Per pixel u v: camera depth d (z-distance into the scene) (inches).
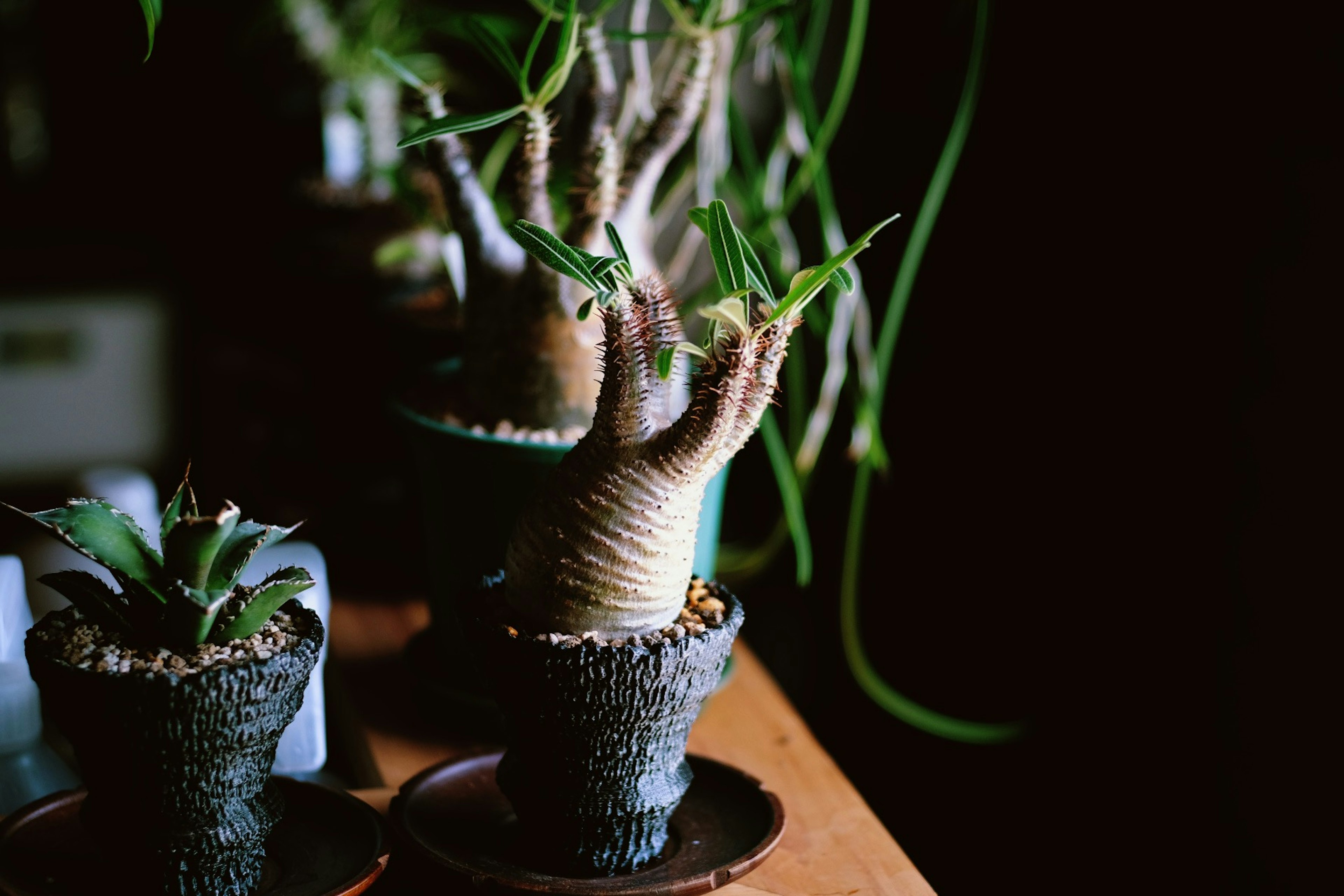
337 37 57.6
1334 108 34.9
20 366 68.3
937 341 48.3
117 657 27.0
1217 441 37.9
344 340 43.6
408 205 45.2
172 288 69.8
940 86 46.5
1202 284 38.2
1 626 33.1
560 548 28.3
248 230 64.5
